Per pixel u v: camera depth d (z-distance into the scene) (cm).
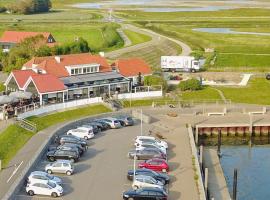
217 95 15962
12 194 8294
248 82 17738
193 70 19388
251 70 19962
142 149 10481
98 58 16025
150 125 13100
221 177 10581
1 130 11331
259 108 14788
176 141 11906
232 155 12331
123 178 9431
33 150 10481
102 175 9569
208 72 19450
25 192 8638
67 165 9525
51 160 10088
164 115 14050
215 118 13912
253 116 14138
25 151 10425
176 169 10031
